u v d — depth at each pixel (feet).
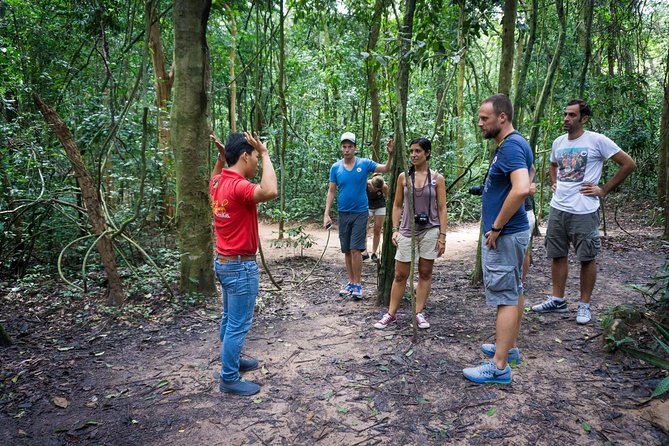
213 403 8.30
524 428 7.16
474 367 9.20
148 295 14.76
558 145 12.47
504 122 8.46
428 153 11.44
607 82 29.55
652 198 35.88
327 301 14.94
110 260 14.21
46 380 9.27
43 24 22.29
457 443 6.87
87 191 13.97
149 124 20.92
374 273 19.19
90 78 26.89
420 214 11.48
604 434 6.92
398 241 11.75
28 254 17.47
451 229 31.68
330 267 20.44
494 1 14.39
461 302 14.21
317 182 35.42
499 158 8.32
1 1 19.84
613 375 8.77
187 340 11.50
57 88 22.33
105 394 8.71
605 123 36.01
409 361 9.83
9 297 14.75
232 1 25.71
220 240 8.35
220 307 14.05
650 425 7.09
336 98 34.73
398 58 11.62
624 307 10.41
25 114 18.45
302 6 26.27
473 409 7.79
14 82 18.42
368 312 13.48
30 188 18.47
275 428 7.45
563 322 11.81
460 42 14.26
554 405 7.79
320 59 34.27
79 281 16.72
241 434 7.30
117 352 10.76
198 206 14.42
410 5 12.17
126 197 24.12
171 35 32.04
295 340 11.37
